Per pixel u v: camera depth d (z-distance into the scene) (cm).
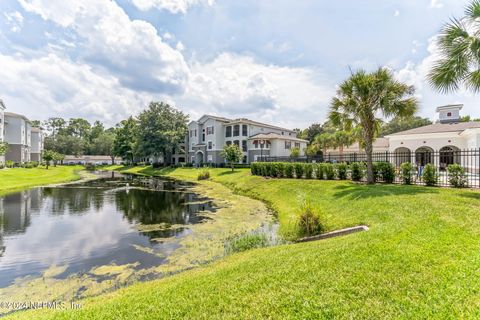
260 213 1122
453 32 735
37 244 742
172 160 4844
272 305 284
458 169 898
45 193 1777
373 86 1068
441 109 2358
